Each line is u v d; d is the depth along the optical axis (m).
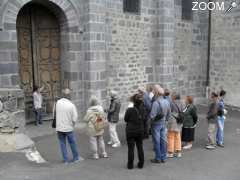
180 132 7.75
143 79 12.86
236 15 13.77
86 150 8.05
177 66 14.23
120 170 6.51
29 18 10.53
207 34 15.03
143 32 12.60
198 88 15.34
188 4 14.40
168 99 7.39
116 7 11.52
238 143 8.90
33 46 10.69
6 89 7.64
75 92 10.84
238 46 13.85
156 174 6.32
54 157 7.43
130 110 6.48
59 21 10.86
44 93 11.09
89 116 7.21
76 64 10.79
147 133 7.90
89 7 10.36
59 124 6.79
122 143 8.70
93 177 6.04
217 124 8.51
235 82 14.13
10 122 7.47
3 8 8.99
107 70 11.55
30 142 7.48
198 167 6.82
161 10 12.77
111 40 11.52
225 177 6.23
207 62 15.14
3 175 5.82
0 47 9.07
